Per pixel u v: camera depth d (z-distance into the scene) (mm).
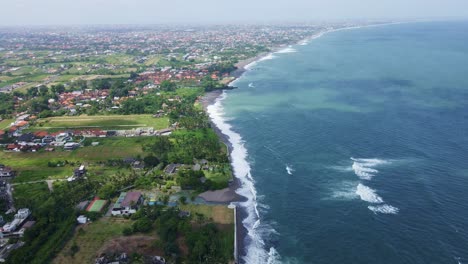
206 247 121625
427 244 124000
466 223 132875
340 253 123000
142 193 161000
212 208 149000
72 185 165875
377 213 141250
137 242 125188
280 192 160250
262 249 126000
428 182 160000
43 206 147375
